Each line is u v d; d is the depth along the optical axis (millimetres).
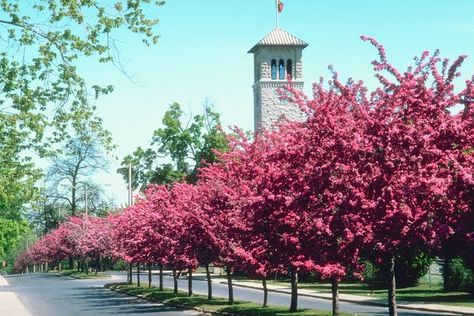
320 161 16188
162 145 73000
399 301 33031
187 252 32156
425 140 14125
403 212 14492
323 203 16344
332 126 15508
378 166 14883
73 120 18359
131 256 45969
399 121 14695
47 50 17062
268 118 88000
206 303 31984
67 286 59875
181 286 51719
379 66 15234
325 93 16859
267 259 21609
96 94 18094
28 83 17656
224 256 30250
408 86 14797
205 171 32656
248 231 23281
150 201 43188
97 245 68625
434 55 15086
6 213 79125
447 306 29141
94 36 16594
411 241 15000
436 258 42906
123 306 34781
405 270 41531
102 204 93188
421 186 14312
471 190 14430
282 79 89625
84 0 16594
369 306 31906
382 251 15867
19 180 20844
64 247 88375
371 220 15188
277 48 89438
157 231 39125
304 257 19328
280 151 17234
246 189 22578
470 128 14719
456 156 14648
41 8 16922
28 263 142375
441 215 14961
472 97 14914
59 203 100312
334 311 23031
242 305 30031
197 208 30141
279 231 19844
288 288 46125
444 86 14852
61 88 17750
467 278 36469
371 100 16406
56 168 87312
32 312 32094
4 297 44594
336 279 21453
